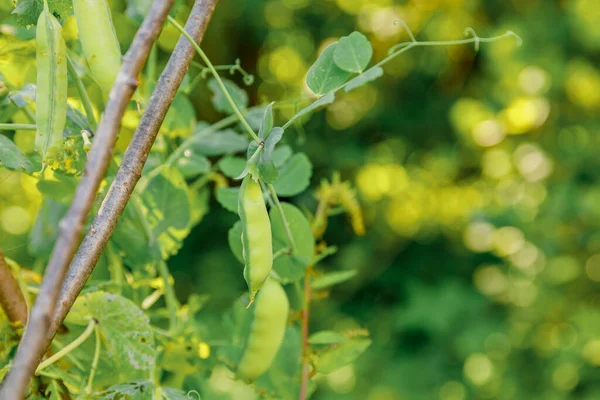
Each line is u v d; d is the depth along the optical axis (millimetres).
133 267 991
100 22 804
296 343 1021
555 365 2783
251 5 3043
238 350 984
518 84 2867
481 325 2820
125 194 765
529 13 2848
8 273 863
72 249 685
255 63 3166
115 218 760
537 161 2945
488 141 3004
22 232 1566
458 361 2818
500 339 2836
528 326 2848
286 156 1016
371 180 3102
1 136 844
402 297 3062
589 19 2682
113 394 845
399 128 3150
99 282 968
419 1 3020
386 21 3061
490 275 3033
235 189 1010
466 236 3074
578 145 2916
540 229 2859
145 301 1018
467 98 3074
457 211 3107
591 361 2783
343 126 3145
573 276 2848
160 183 994
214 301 2854
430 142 3168
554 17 2809
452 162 3037
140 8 1013
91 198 696
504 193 3014
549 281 2863
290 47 3197
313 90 892
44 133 791
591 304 2871
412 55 3057
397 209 3115
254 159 805
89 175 699
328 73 894
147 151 774
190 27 801
